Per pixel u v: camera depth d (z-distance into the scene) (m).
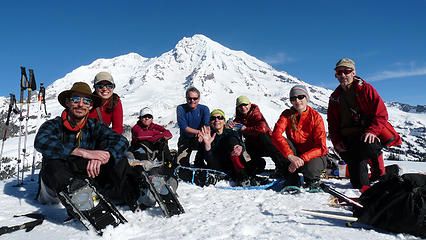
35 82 4.65
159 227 2.13
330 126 3.86
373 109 3.53
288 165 3.61
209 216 2.37
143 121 3.78
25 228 2.15
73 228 2.14
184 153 4.68
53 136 2.32
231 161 4.07
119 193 2.57
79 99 2.45
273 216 2.37
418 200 1.91
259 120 4.37
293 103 3.64
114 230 2.00
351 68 3.58
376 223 2.04
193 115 5.12
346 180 4.27
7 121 4.50
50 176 2.18
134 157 3.39
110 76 3.68
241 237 1.92
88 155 2.31
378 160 3.56
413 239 1.90
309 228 2.07
